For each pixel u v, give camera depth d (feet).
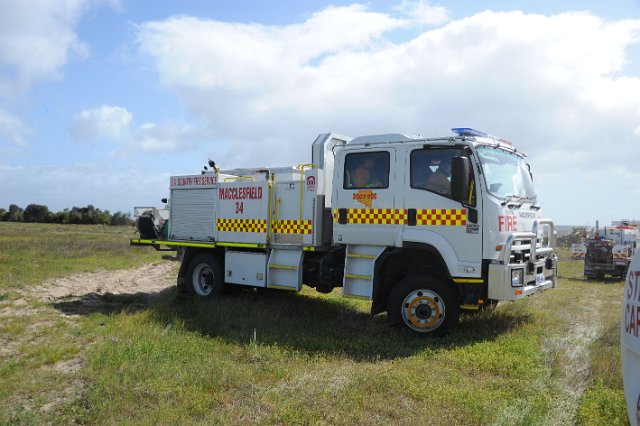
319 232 29.17
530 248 26.02
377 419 14.32
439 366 19.42
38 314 28.78
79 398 15.84
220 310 29.32
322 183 29.58
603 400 15.26
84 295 36.01
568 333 25.48
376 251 26.66
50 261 55.31
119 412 14.60
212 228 34.27
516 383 17.31
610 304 37.22
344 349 22.54
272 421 14.14
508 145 27.58
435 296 24.95
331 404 15.23
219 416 14.28
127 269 55.57
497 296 23.58
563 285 52.42
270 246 31.12
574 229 114.73
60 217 242.58
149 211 39.06
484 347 21.97
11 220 245.45
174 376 17.49
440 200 24.85
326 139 30.30
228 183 33.37
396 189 25.94
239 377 17.53
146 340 21.85
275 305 31.19
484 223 23.89
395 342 23.65
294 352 21.03
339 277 28.94
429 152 25.38
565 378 18.20
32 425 13.85
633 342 9.54
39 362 19.66
